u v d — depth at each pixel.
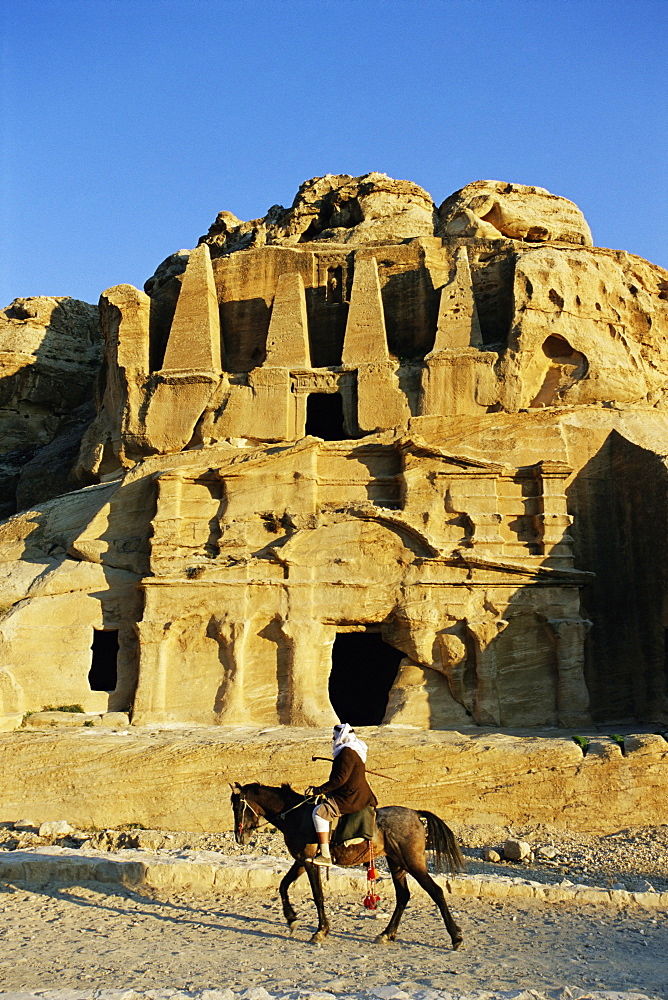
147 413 28.12
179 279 31.06
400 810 11.58
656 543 22.94
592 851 16.12
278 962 10.38
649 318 29.06
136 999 8.91
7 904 13.06
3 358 39.75
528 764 17.61
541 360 27.02
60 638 23.62
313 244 30.78
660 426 25.52
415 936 11.55
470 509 23.47
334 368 27.67
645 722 22.73
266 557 23.39
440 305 27.78
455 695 22.25
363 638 30.27
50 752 18.72
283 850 16.39
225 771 18.20
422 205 34.19
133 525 25.25
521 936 11.59
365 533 23.33
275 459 24.16
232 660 22.55
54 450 36.16
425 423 24.84
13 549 26.39
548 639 22.86
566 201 34.75
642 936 11.73
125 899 13.27
